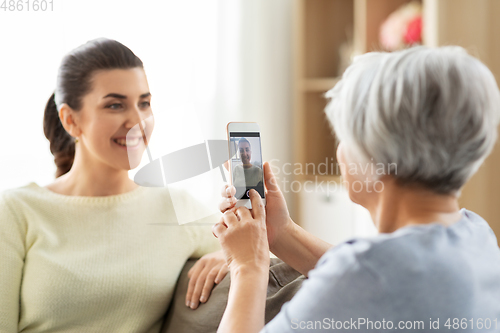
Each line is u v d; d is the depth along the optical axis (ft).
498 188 7.47
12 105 5.88
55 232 3.53
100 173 3.70
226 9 8.38
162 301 3.58
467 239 2.09
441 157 1.99
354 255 1.96
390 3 8.56
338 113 2.27
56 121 4.06
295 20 9.09
